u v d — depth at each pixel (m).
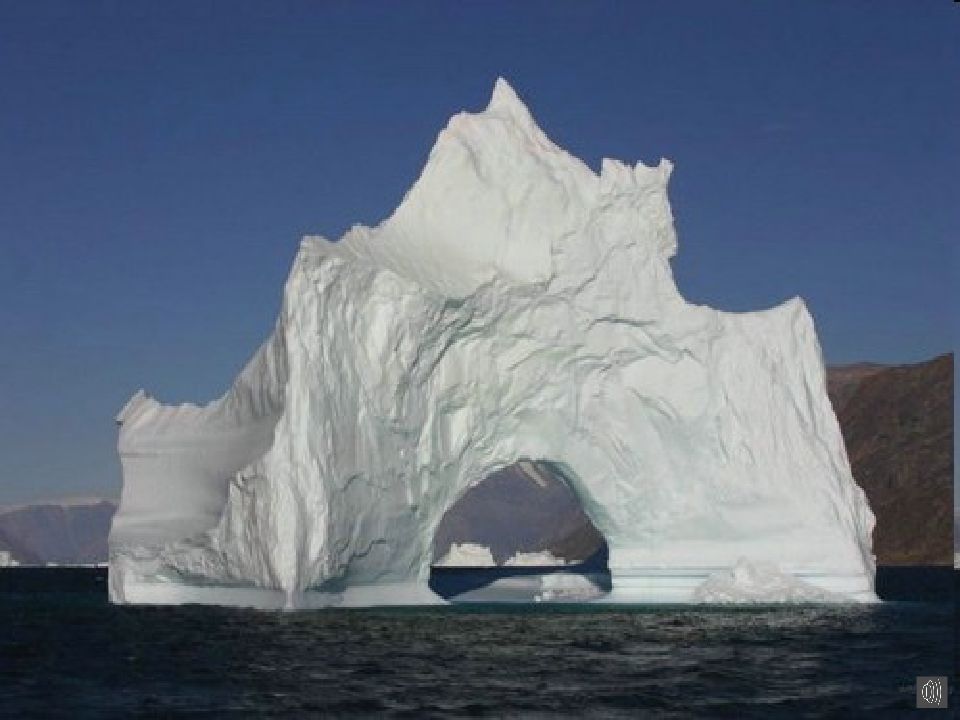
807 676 36.69
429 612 53.69
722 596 56.78
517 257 56.16
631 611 55.62
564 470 58.88
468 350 54.84
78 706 30.59
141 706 30.56
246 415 55.59
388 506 52.84
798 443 58.25
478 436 56.25
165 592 55.28
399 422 52.41
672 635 46.22
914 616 55.22
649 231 57.94
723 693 33.53
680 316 57.50
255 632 45.41
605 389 57.38
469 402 55.41
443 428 54.97
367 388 51.25
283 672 35.94
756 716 30.38
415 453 53.69
